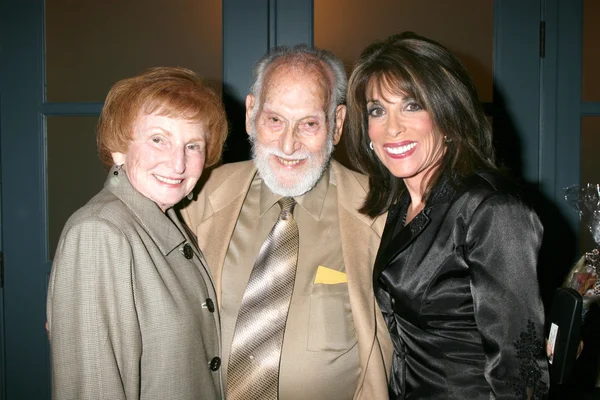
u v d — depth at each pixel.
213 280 1.38
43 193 2.18
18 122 2.17
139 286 1.13
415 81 1.17
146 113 1.15
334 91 1.44
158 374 1.13
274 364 1.35
